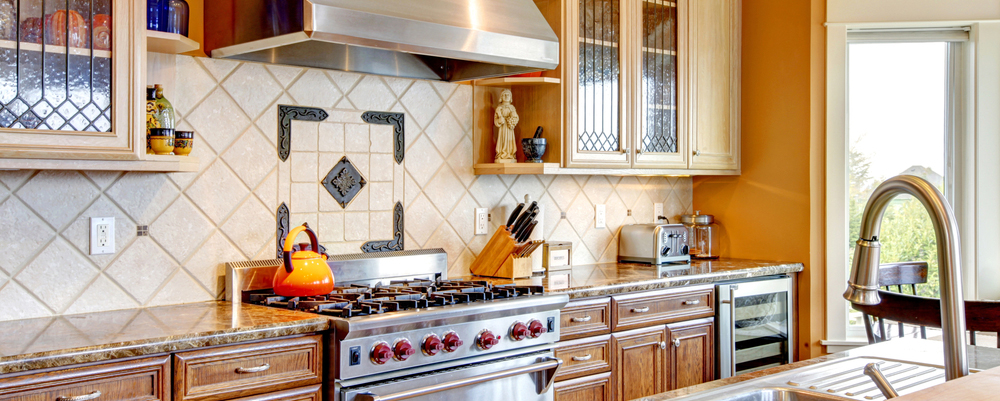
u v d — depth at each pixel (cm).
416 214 293
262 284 248
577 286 270
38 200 213
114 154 194
